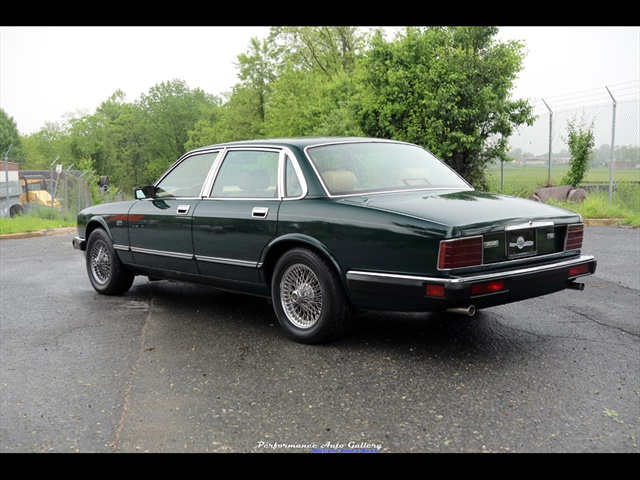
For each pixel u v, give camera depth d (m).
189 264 6.20
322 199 5.07
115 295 7.45
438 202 4.86
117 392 4.25
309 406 3.92
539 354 4.82
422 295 4.43
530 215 4.81
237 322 6.00
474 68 17.25
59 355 5.11
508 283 4.51
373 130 18.36
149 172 102.31
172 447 3.43
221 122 57.50
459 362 4.66
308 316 5.20
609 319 5.82
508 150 17.92
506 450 3.30
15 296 7.56
